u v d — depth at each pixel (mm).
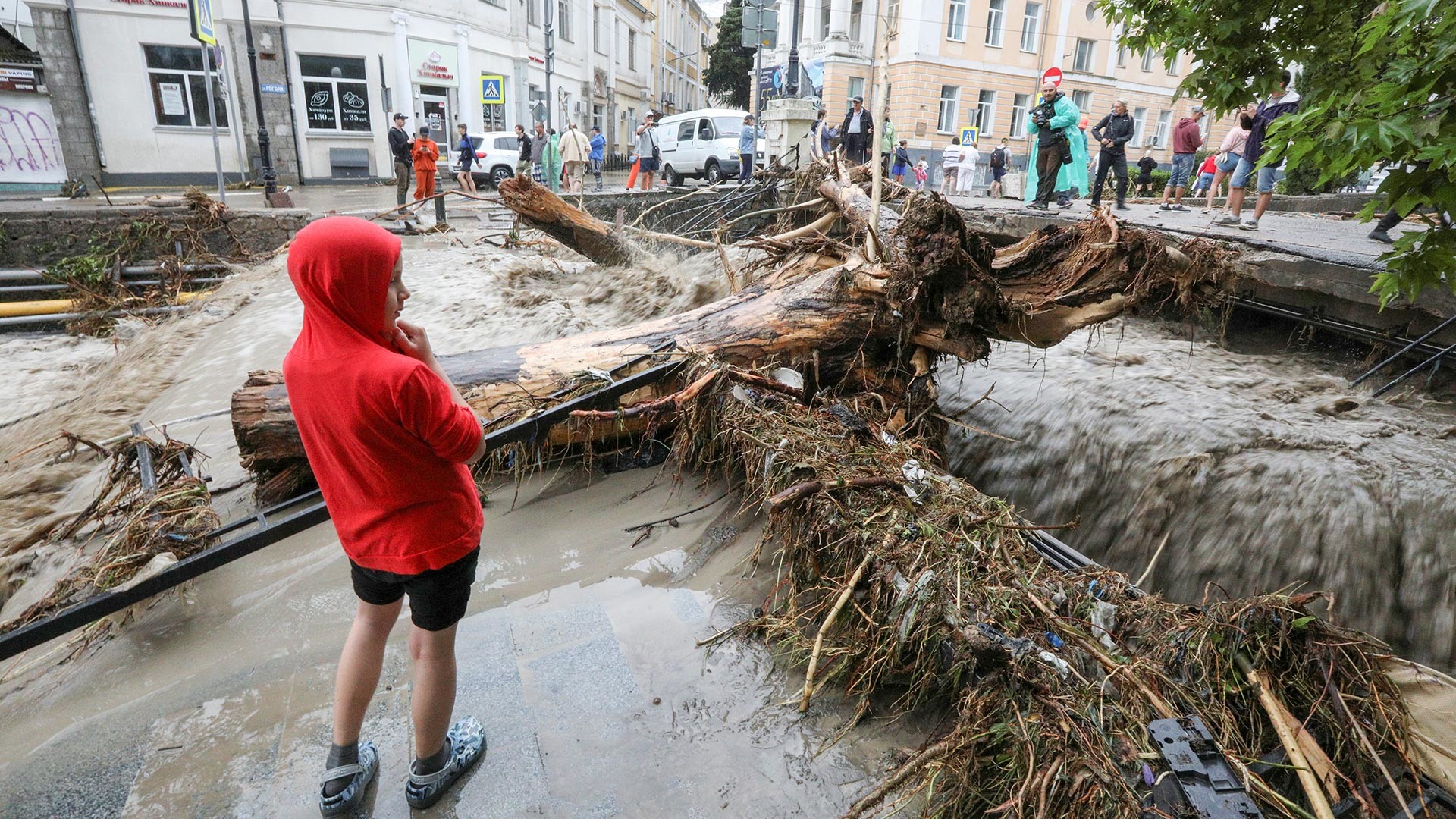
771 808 2289
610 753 2484
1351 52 3561
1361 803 2000
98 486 4738
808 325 4586
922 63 27781
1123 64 31656
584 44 35219
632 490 4273
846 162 8539
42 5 18734
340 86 22531
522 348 4605
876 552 2771
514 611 3201
